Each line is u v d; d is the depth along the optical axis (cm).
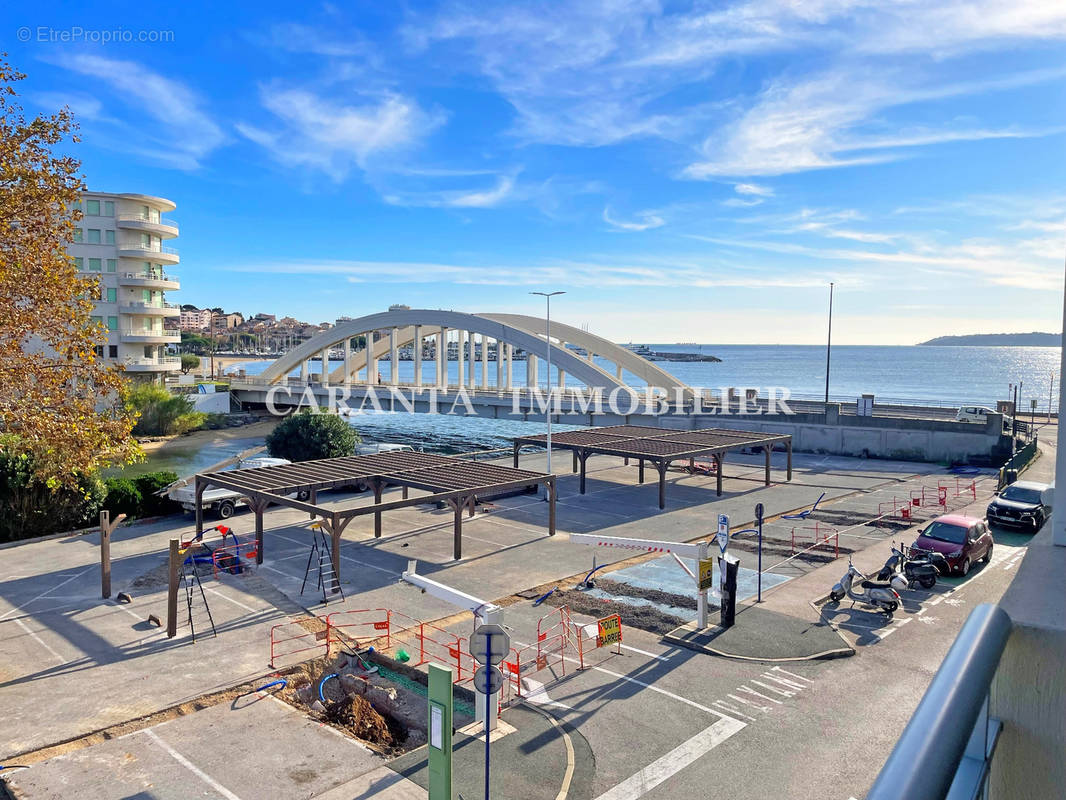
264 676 1588
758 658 1633
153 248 8225
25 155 1723
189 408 8019
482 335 7925
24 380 1748
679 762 1223
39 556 2570
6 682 1562
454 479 2750
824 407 5969
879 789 142
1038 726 187
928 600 2028
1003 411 5431
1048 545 249
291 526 3000
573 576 2291
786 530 2892
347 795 1154
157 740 1327
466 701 1477
